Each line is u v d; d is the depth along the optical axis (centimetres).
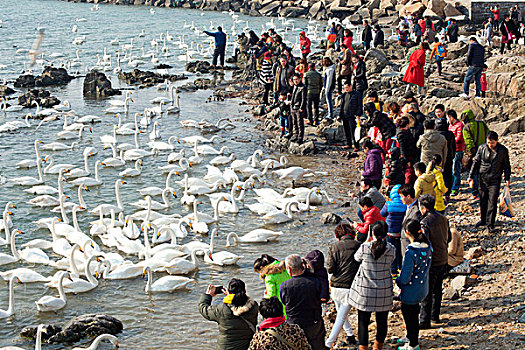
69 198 2145
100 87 3897
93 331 1348
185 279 1566
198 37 6494
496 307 1224
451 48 3653
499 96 2605
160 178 2378
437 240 1147
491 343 1088
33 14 8456
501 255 1473
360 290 1051
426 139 1675
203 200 2167
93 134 2991
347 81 3025
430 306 1174
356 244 1127
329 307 1412
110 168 2494
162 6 9819
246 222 1975
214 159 2511
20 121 3156
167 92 3922
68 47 5744
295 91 2594
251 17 8462
